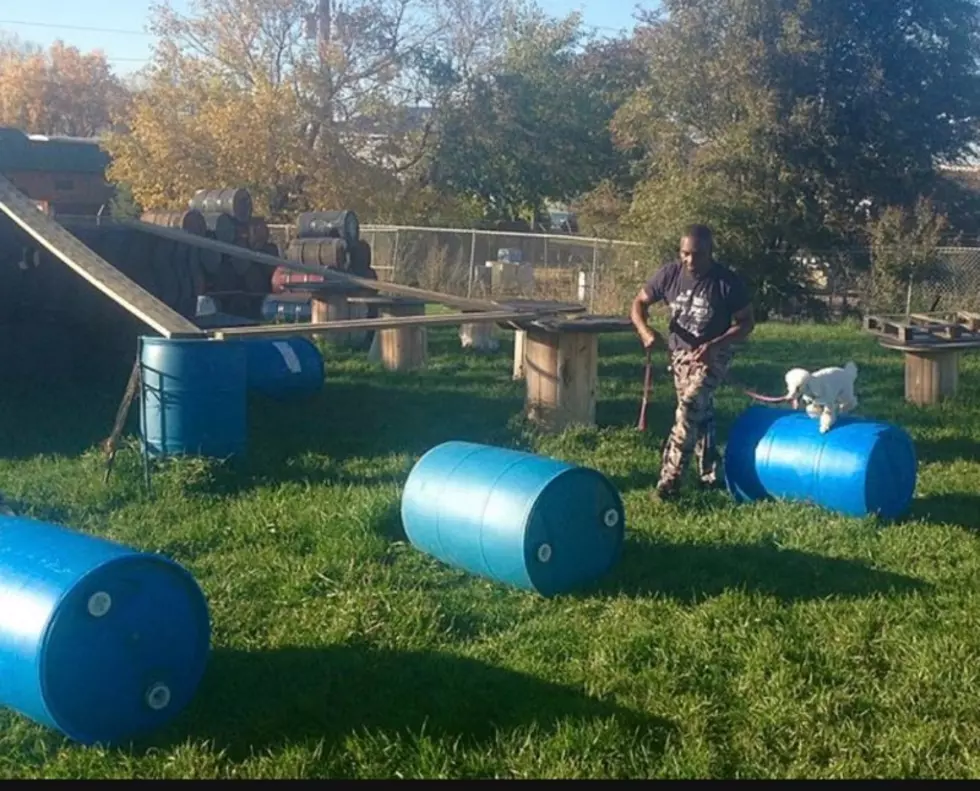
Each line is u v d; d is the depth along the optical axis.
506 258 31.27
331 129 37.50
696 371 7.46
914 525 7.09
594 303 25.80
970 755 4.27
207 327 11.67
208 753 4.16
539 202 44.38
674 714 4.51
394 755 4.18
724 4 26.55
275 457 8.55
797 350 16.38
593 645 5.14
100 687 4.14
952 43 26.64
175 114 36.28
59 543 4.28
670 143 27.56
